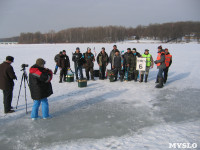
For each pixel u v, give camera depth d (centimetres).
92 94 712
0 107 577
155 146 353
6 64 508
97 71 1058
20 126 448
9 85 515
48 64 1605
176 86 823
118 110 546
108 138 390
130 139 384
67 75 926
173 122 462
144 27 13025
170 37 10369
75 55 928
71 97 676
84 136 401
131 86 830
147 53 890
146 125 448
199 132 407
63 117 498
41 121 474
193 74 1098
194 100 629
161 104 594
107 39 11144
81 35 11869
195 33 10344
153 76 1075
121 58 950
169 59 848
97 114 517
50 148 358
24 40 12875
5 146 367
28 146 366
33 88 454
